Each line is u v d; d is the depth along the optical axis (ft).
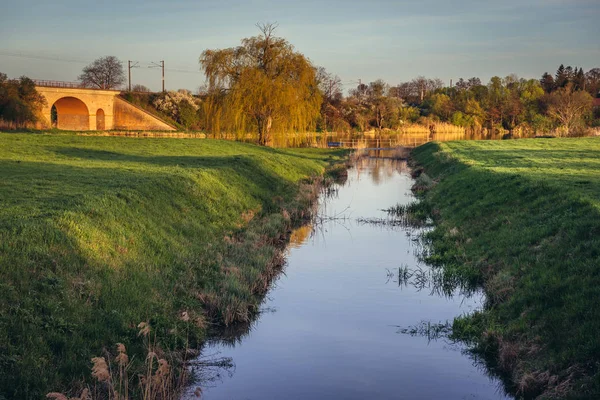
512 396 34.45
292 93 200.34
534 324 39.83
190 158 118.32
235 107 198.18
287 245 73.87
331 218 92.02
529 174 89.76
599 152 148.46
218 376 37.19
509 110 421.18
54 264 41.55
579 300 38.34
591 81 611.06
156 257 52.90
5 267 38.40
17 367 30.12
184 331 41.65
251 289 52.65
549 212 60.39
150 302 43.32
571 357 33.60
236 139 210.18
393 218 92.43
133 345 36.99
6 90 238.48
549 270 45.32
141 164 99.30
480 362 39.22
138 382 33.53
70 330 35.14
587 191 66.54
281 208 93.86
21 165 87.76
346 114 406.41
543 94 452.76
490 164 118.62
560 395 31.14
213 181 89.20
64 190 63.87
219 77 204.13
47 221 47.09
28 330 33.37
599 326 34.47
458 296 52.90
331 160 190.70
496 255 57.00
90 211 53.98
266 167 124.67
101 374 27.61
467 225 73.36
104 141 147.23
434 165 152.76
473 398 34.22
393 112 418.31
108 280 43.75
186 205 73.46
